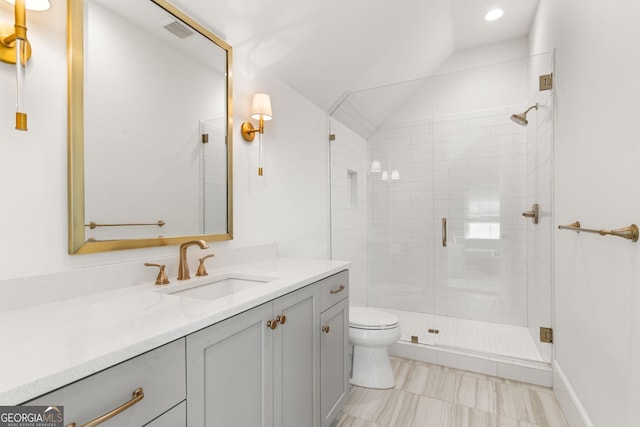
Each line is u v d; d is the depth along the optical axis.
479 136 2.94
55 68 1.02
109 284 1.13
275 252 2.06
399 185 3.20
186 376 0.78
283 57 2.03
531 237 2.70
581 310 1.48
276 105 2.14
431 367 2.31
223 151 1.68
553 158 2.02
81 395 0.56
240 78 1.82
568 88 1.68
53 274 0.98
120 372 0.63
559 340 1.91
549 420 1.67
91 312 0.87
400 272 3.21
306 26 1.91
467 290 3.00
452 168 3.03
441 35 2.98
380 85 3.03
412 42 2.78
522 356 2.24
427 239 3.12
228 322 0.91
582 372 1.46
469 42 3.26
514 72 2.82
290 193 2.28
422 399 1.88
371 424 1.64
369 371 2.03
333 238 2.84
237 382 0.96
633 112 0.97
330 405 1.55
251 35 1.77
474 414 1.72
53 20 1.02
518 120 2.49
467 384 2.06
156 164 1.34
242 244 1.82
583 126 1.43
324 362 1.49
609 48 1.15
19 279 0.91
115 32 1.19
